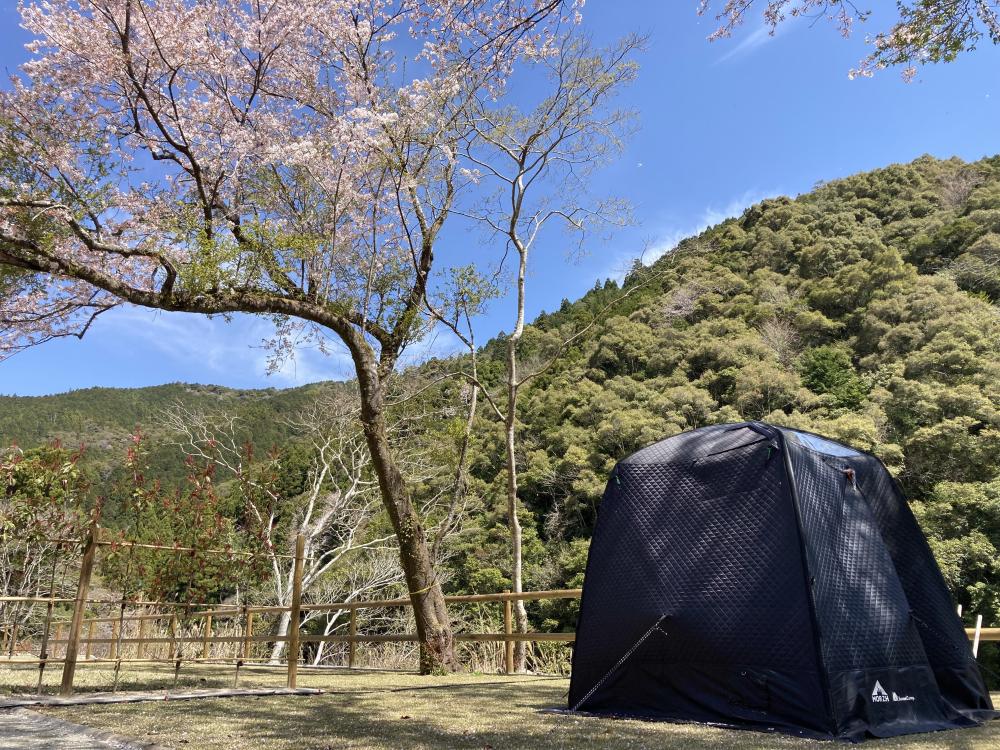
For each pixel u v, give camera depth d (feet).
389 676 23.45
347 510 52.49
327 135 28.94
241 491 28.04
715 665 12.17
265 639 20.57
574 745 9.50
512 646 25.18
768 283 154.61
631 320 146.72
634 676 13.24
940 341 108.58
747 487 13.00
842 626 11.52
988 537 70.59
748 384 113.70
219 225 24.95
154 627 36.81
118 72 25.70
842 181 205.98
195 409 48.67
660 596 13.19
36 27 24.47
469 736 10.34
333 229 28.27
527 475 97.91
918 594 14.23
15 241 20.29
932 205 178.50
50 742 9.59
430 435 42.88
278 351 31.14
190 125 27.20
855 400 105.40
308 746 9.32
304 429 54.95
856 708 10.94
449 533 47.60
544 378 133.28
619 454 98.17
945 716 12.21
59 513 18.56
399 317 28.73
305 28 28.71
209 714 12.67
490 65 14.96
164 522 18.48
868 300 137.59
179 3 26.30
